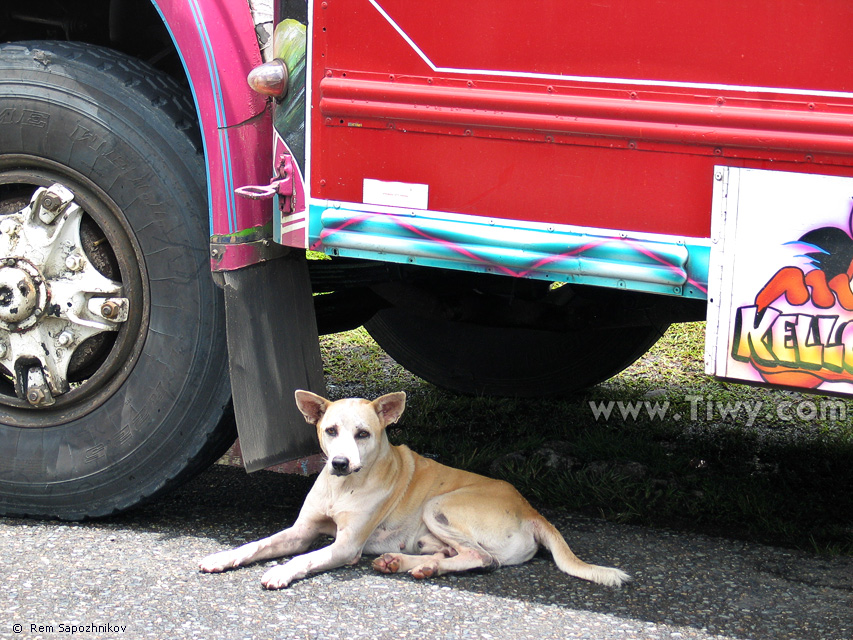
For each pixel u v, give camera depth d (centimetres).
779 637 292
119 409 374
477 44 318
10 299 371
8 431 383
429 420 530
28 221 371
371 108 328
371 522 347
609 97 307
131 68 379
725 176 297
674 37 298
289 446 365
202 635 279
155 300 370
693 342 700
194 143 368
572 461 467
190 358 366
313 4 331
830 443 501
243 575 327
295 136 341
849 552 366
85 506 378
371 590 318
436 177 326
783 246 292
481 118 317
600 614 305
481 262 324
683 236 304
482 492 355
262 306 360
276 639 279
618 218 310
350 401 347
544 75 312
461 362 559
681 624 299
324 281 436
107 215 372
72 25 462
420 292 479
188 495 420
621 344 529
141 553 345
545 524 349
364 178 334
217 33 351
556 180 314
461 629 289
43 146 374
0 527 374
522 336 545
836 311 288
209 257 364
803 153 288
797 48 286
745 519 403
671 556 360
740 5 290
